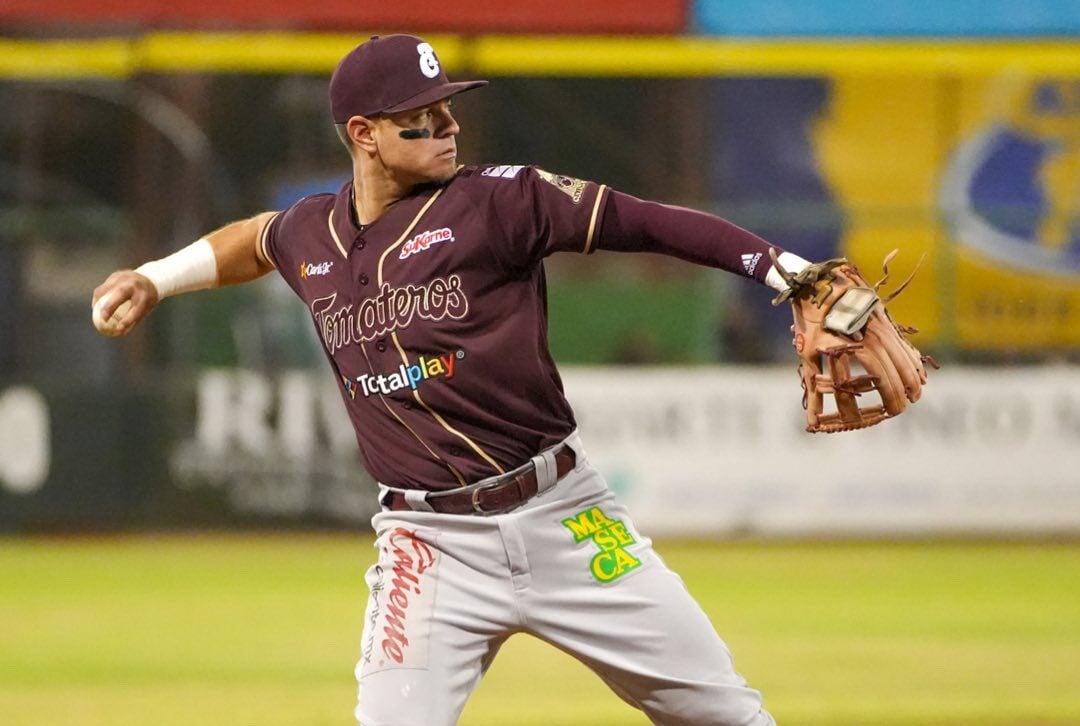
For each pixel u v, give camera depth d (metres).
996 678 28.94
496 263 13.90
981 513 51.34
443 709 14.04
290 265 15.25
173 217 61.50
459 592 14.23
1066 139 60.94
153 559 47.50
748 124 62.22
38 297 56.84
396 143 13.97
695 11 58.28
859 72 59.06
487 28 58.03
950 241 56.19
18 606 38.78
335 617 36.97
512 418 14.17
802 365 13.61
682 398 51.81
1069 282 57.09
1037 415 51.34
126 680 29.14
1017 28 58.06
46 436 52.59
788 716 25.52
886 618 36.38
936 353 55.62
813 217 56.84
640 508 51.78
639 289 53.97
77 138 65.81
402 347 14.11
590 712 25.95
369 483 52.31
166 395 52.62
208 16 57.84
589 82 62.16
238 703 26.86
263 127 62.41
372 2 57.81
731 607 38.03
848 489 51.47
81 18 58.03
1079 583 41.91
